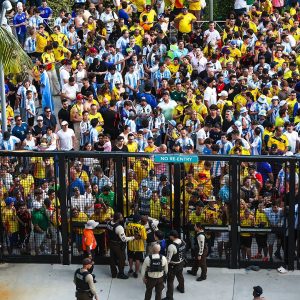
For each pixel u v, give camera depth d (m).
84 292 40.69
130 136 53.56
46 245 46.94
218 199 45.41
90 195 46.00
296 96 61.00
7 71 46.28
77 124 57.41
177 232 43.69
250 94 60.06
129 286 44.78
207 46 68.25
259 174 45.19
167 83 60.34
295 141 55.22
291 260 45.62
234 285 44.62
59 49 64.00
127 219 46.16
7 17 69.19
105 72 62.31
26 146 53.94
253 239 46.28
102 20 71.06
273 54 67.25
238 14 76.56
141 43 68.25
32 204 46.31
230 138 53.78
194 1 75.50
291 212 44.91
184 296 43.72
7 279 45.62
